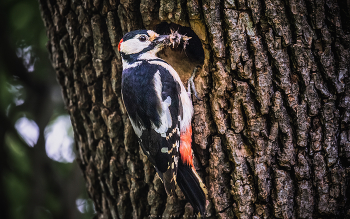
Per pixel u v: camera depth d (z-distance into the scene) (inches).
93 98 209.5
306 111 207.2
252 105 207.3
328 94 207.2
